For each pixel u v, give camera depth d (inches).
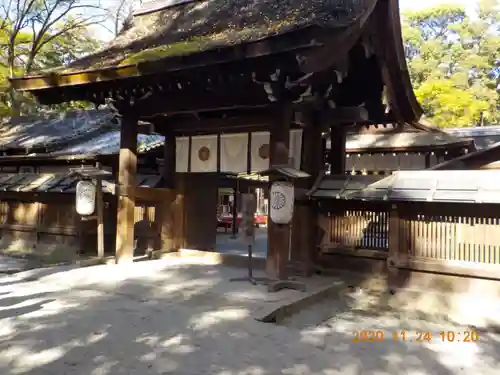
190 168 413.1
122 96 358.0
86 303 243.9
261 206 1114.1
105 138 656.4
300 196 334.6
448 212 286.2
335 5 283.9
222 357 173.6
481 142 685.9
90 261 367.6
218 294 266.1
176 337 193.3
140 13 438.3
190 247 435.2
